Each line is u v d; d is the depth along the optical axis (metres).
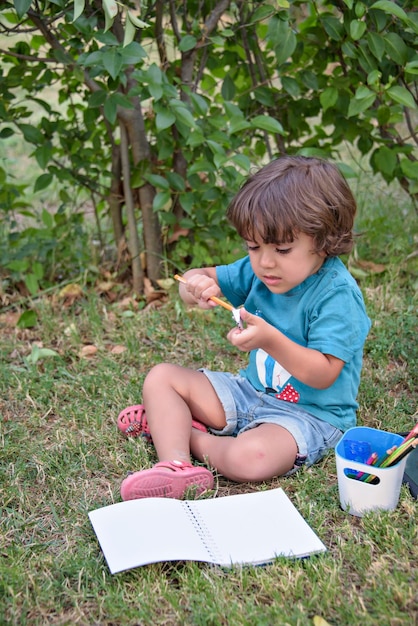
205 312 3.07
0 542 1.88
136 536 1.79
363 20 2.96
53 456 2.21
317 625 1.55
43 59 2.90
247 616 1.59
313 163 2.08
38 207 4.31
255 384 2.29
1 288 3.29
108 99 2.86
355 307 2.10
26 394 2.57
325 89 3.11
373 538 1.83
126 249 3.40
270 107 3.31
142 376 2.66
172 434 2.15
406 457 1.93
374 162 3.34
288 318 2.18
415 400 2.49
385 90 2.82
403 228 3.60
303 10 3.01
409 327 2.83
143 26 2.31
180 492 1.99
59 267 3.49
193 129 2.93
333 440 2.16
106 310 3.21
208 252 3.40
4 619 1.63
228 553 1.77
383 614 1.58
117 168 3.33
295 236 1.98
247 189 2.03
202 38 3.00
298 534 1.83
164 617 1.62
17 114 3.55
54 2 2.56
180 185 3.12
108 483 2.11
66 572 1.75
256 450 2.05
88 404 2.53
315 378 2.03
